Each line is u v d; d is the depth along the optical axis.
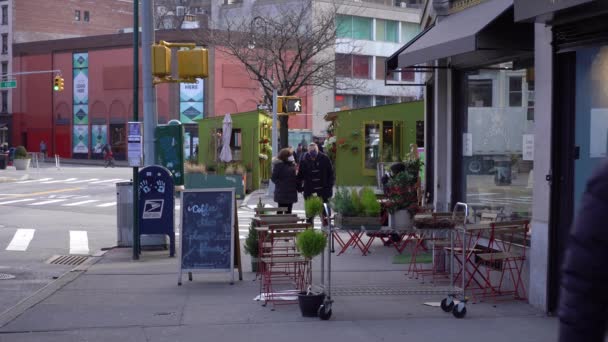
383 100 59.91
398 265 11.86
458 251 9.43
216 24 57.12
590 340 2.45
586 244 2.45
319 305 8.23
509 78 9.87
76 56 63.47
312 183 15.22
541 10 7.18
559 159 8.05
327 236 9.23
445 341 7.20
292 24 38.03
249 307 8.80
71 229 17.98
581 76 7.81
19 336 7.44
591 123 7.67
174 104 55.94
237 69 56.19
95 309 8.70
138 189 12.63
